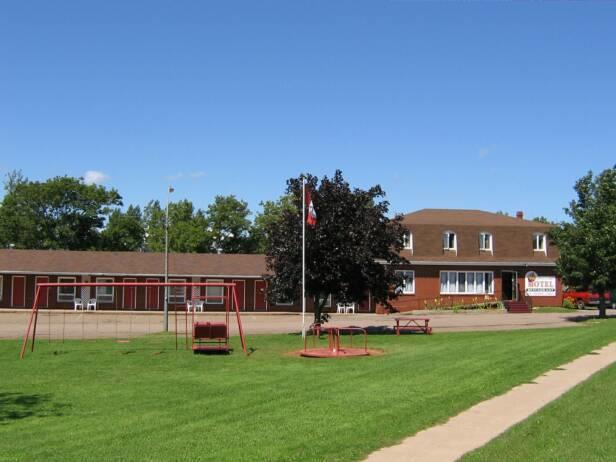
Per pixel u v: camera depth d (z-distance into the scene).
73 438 10.48
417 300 54.44
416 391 14.06
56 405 13.63
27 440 10.41
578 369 16.70
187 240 80.62
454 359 19.67
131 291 54.12
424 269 54.91
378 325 37.94
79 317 47.22
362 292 31.55
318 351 23.23
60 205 78.38
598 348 21.05
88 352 23.83
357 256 29.75
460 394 13.53
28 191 77.19
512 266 55.91
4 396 14.80
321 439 9.83
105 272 53.44
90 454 9.33
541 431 9.95
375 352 22.95
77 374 18.31
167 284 24.81
